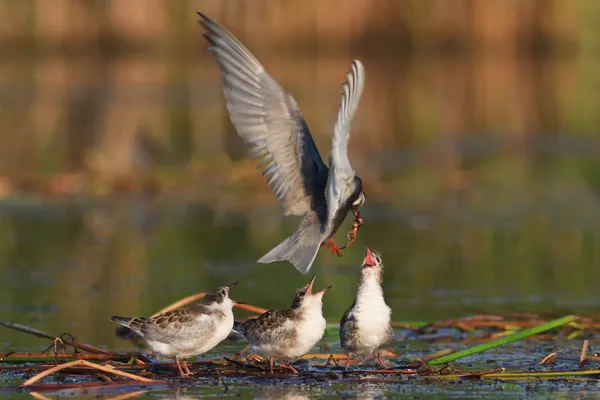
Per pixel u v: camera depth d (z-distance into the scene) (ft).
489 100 109.91
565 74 128.67
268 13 135.13
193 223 63.72
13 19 137.69
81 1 138.92
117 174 76.69
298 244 29.01
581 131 93.35
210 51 29.17
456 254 53.88
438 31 138.72
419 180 75.00
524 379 31.35
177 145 87.97
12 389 29.96
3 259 53.47
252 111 29.22
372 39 137.69
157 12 138.62
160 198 72.18
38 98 113.80
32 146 87.61
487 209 66.13
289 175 29.48
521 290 45.98
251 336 32.24
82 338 38.19
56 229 61.77
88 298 44.91
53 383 30.81
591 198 68.33
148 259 53.26
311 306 31.81
